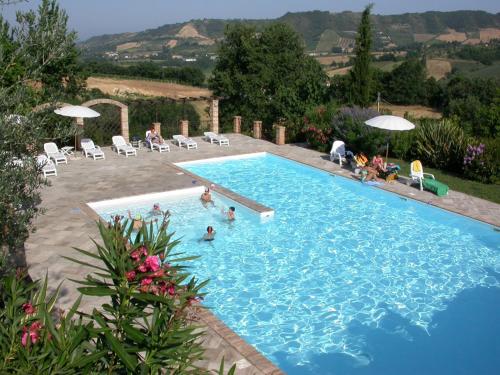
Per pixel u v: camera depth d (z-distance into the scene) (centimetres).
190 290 423
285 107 2819
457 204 1597
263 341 906
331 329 948
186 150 2300
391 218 1536
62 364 345
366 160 1939
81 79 3003
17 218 488
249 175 2003
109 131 2702
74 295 904
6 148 480
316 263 1223
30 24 508
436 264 1227
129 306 386
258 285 1112
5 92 480
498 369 841
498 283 1134
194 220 1483
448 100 5144
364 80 2614
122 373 385
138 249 391
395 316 995
